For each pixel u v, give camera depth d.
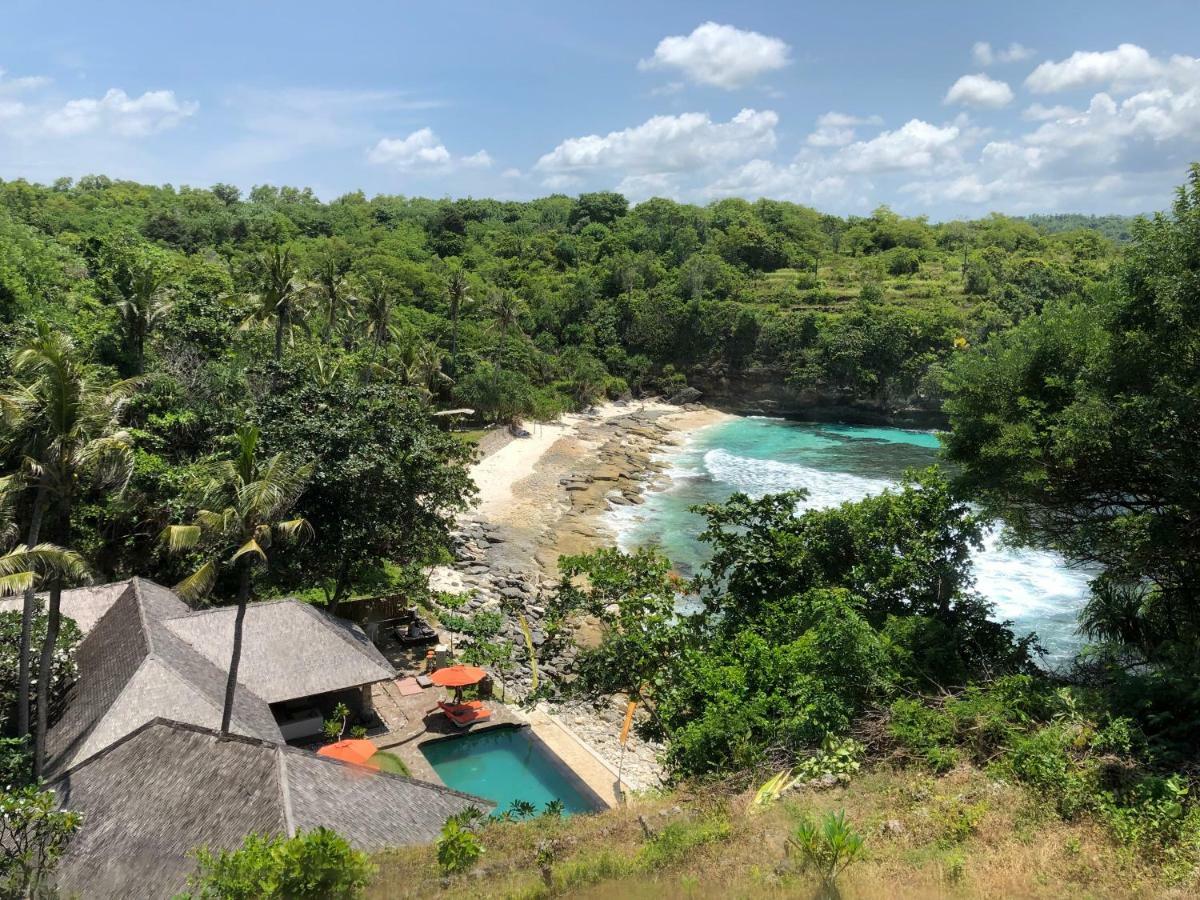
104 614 29.50
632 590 26.05
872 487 72.75
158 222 124.88
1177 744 16.20
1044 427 21.08
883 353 105.94
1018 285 116.06
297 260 114.69
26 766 21.22
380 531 34.59
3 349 37.97
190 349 47.50
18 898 16.44
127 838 19.05
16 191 124.81
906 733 18.42
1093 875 12.82
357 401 36.91
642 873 14.86
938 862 13.58
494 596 44.97
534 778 28.02
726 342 116.88
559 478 73.19
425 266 129.25
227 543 23.56
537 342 117.38
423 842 19.92
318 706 30.39
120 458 22.52
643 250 145.88
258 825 18.81
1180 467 18.78
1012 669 22.16
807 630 22.28
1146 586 23.12
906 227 168.38
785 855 14.52
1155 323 19.02
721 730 19.86
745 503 27.91
